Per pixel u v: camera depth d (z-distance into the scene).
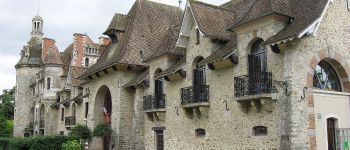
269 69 18.53
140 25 32.16
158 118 26.03
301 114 17.28
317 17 17.48
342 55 19.28
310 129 17.48
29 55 62.22
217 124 21.16
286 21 18.69
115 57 30.36
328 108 18.78
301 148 17.00
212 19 22.86
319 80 19.00
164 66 25.88
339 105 19.33
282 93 17.58
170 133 24.75
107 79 31.08
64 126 43.59
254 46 19.84
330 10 19.09
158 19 33.50
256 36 19.23
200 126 22.33
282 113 17.45
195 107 22.09
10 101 81.50
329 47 18.77
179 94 24.28
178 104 24.25
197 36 23.31
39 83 54.97
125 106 29.08
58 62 51.81
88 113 33.72
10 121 70.06
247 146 19.19
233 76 20.45
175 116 24.44
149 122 27.11
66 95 45.31
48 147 29.88
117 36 32.62
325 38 18.67
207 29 22.05
